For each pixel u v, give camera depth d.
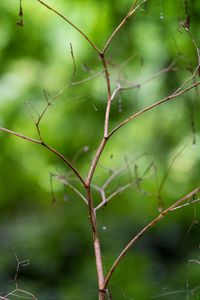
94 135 7.20
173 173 7.41
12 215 8.02
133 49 5.75
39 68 7.59
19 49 7.36
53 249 6.23
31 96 7.60
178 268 5.31
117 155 7.62
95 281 5.49
